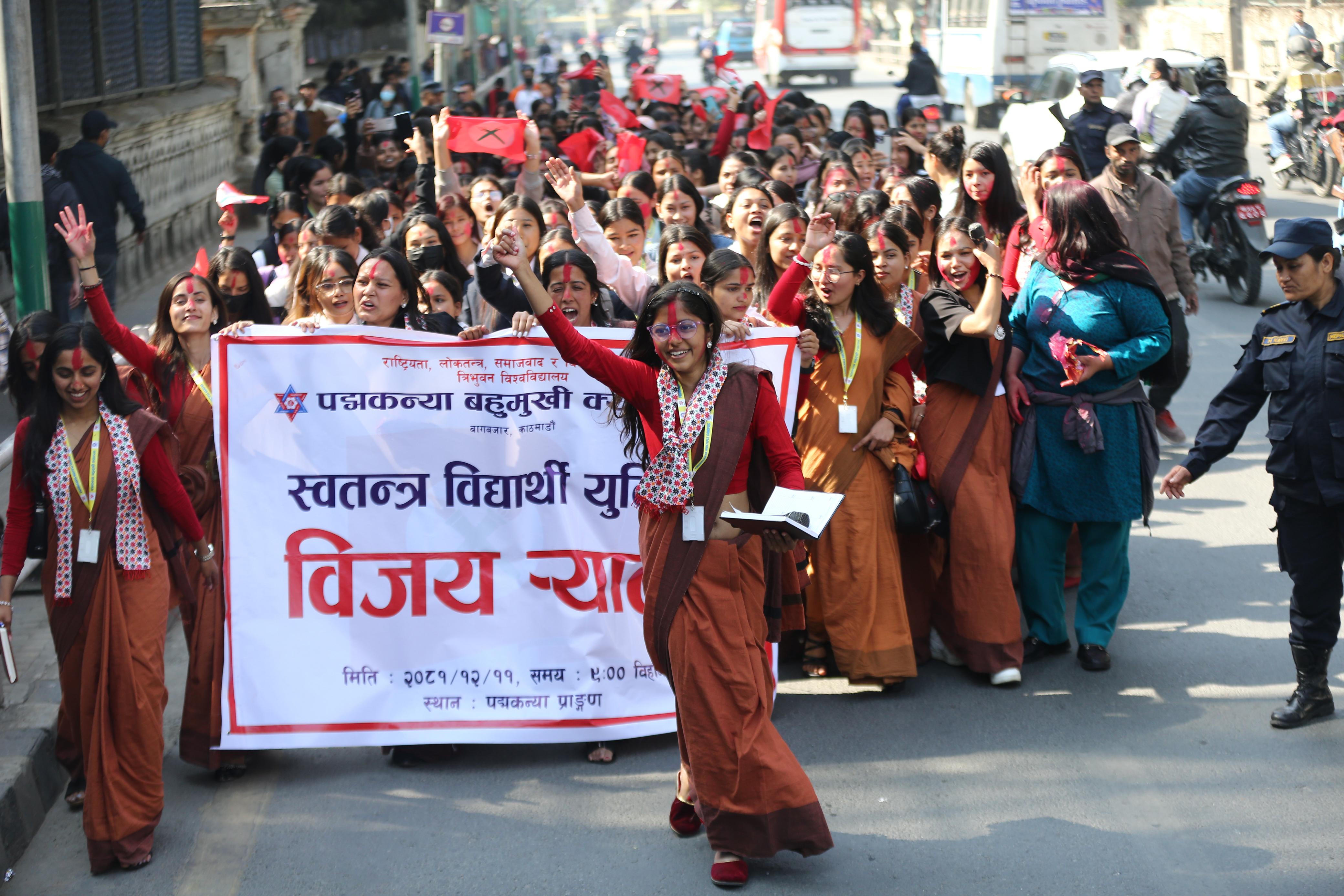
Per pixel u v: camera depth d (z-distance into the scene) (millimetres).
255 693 4754
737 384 3953
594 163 12102
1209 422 4949
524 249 3955
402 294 5051
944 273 5477
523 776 4723
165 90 17453
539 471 4828
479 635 4832
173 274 15641
